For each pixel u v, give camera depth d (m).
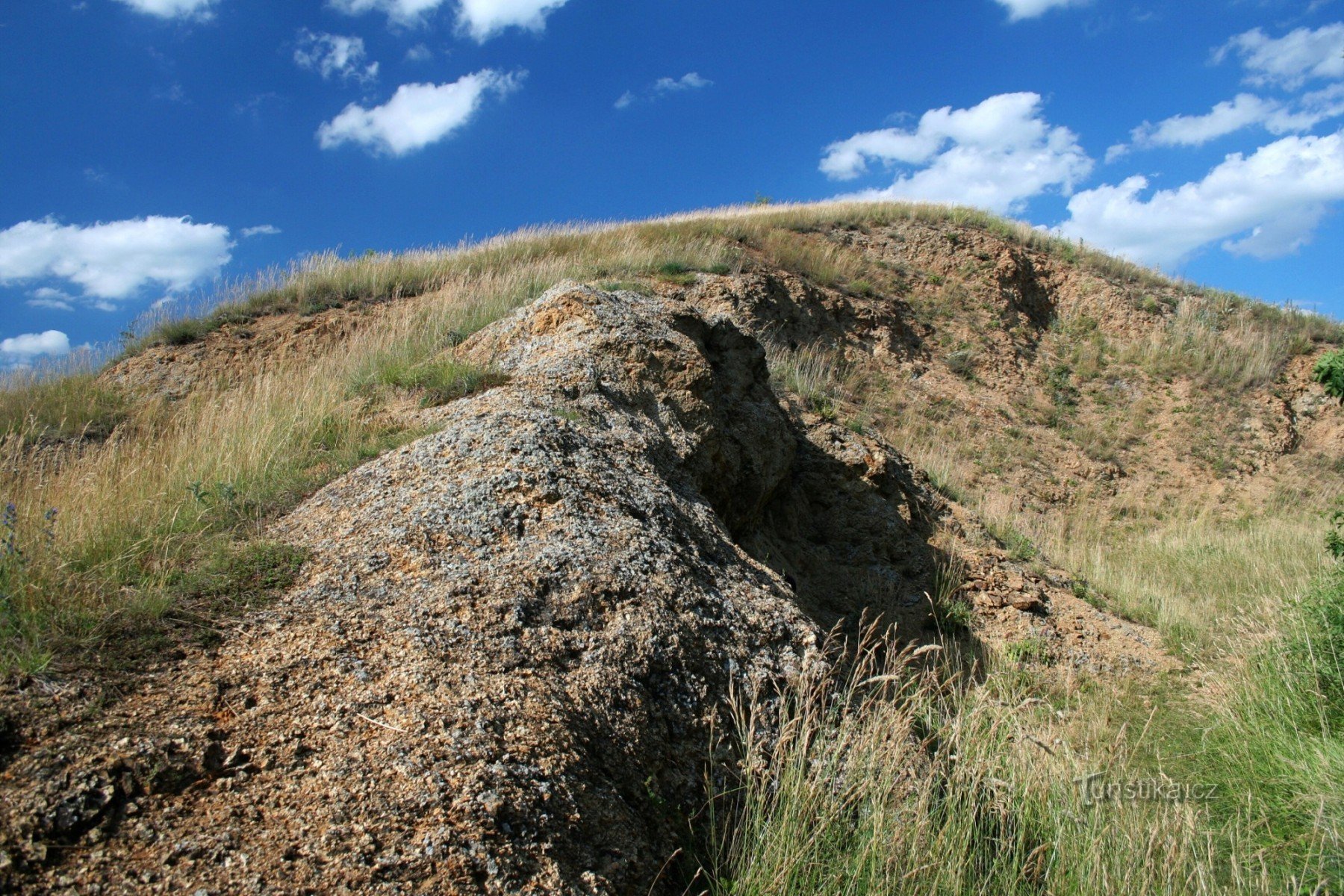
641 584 4.07
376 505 4.59
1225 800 5.18
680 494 5.70
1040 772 4.36
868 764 3.58
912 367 17.66
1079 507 15.37
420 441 5.29
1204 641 8.39
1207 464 17.17
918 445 14.81
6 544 3.72
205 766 2.74
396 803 2.67
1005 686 6.77
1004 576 9.31
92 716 2.87
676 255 15.39
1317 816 4.43
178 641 3.38
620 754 3.31
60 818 2.46
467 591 3.79
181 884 2.34
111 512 4.40
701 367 7.17
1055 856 3.83
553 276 12.58
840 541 9.20
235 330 13.17
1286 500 16.31
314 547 4.23
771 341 13.46
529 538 4.24
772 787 3.56
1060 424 17.75
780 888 3.13
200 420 6.96
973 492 13.52
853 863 3.32
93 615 3.42
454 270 14.80
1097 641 8.50
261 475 5.28
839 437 10.17
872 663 4.68
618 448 5.62
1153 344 20.08
